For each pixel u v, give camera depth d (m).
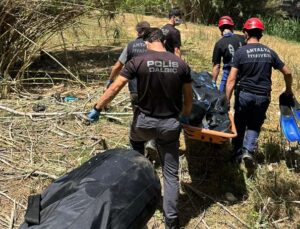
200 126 4.87
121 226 3.11
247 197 4.97
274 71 10.04
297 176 5.44
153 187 3.48
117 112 7.01
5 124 6.46
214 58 6.38
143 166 3.54
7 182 5.09
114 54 10.99
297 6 24.61
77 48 11.29
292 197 4.97
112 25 13.45
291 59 11.76
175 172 4.27
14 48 8.12
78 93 7.94
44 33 8.30
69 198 3.12
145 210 3.37
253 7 21.45
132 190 3.31
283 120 5.56
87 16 8.80
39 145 5.90
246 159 5.26
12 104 7.26
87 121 6.58
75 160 5.57
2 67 8.20
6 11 7.70
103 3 8.59
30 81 8.52
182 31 15.21
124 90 8.02
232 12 21.39
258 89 5.19
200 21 20.23
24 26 7.99
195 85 5.10
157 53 4.03
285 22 20.17
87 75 9.00
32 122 6.54
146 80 3.99
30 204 3.10
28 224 3.00
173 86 4.02
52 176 5.16
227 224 4.55
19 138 6.06
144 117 4.12
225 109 5.00
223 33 6.42
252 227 4.48
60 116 6.72
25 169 5.33
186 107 4.32
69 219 2.95
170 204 4.20
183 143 6.16
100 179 3.29
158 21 15.74
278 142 6.15
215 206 4.81
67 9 8.11
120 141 6.09
